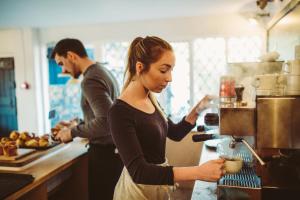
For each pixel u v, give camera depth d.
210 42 3.70
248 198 1.17
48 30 4.12
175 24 3.70
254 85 1.36
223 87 1.30
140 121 1.07
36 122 4.24
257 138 1.15
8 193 1.31
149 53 1.01
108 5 2.98
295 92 1.32
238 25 3.51
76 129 1.80
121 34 3.87
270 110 1.12
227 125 1.18
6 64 4.25
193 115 1.39
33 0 2.74
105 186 1.88
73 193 2.17
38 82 4.23
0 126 4.41
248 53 3.61
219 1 2.92
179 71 3.81
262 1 2.44
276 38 2.40
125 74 1.15
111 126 1.05
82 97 1.86
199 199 1.25
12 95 4.30
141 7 3.10
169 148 3.11
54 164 1.80
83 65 1.84
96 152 1.85
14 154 1.84
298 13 1.56
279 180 1.18
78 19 3.64
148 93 1.18
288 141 1.12
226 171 1.09
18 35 4.15
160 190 1.21
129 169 0.97
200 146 3.04
